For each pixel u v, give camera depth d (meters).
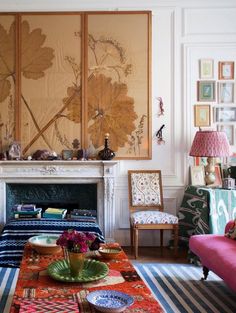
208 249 2.87
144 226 3.93
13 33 4.46
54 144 4.48
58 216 4.08
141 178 4.42
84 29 4.47
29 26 4.46
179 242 4.37
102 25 4.49
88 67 4.48
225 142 4.09
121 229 4.52
